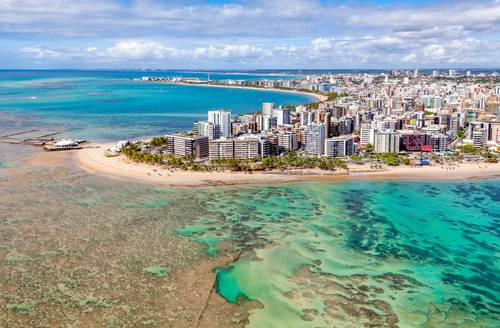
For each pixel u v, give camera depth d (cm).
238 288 16762
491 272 18700
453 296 16838
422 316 15512
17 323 14238
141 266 18088
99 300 15612
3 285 16362
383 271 18500
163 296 15988
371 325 14875
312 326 14675
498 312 15900
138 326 14262
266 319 14925
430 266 19050
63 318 14550
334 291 16825
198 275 17538
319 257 19538
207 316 14912
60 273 17338
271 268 18350
